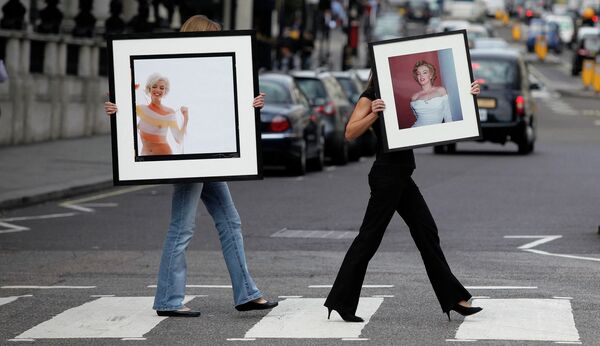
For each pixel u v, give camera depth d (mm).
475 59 35375
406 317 11172
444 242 16891
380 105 10914
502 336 10242
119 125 11281
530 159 33812
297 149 28125
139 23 41625
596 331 10445
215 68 11258
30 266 14734
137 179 11258
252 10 60750
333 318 11133
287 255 15617
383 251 15930
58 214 20641
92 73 37594
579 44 85938
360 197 23484
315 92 32219
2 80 20750
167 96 11266
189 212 11352
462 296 10961
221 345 9984
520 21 137125
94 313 11453
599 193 24141
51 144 33094
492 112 35000
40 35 33562
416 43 11016
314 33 84188
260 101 11258
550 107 63594
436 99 10992
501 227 18656
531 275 13805
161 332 10570
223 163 11258
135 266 14719
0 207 21203
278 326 10758
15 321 11102
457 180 26891
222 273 14125
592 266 14570
